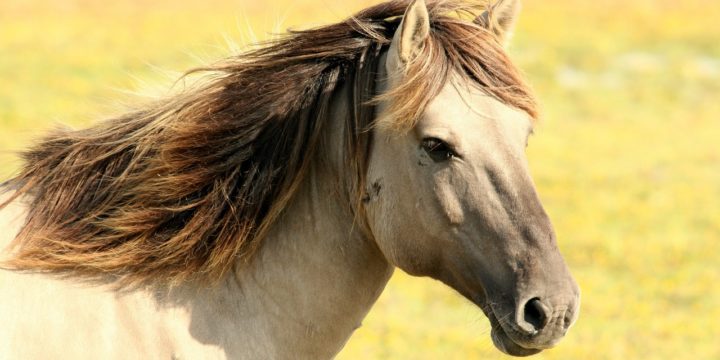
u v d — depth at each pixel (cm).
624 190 3181
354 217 714
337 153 711
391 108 659
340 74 712
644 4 6656
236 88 715
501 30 722
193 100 718
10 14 5459
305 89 707
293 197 723
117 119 740
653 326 1917
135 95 762
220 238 696
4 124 3278
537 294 632
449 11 726
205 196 704
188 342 679
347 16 798
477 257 655
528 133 682
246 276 712
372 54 702
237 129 705
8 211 710
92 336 658
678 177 3406
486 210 649
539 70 4922
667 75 5047
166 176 704
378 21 723
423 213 666
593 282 2217
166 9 5728
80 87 3953
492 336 666
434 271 688
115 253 686
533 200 653
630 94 4728
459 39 676
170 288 689
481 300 668
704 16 6312
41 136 763
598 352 1742
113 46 4759
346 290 732
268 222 708
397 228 680
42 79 4056
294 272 720
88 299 670
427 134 652
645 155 3741
